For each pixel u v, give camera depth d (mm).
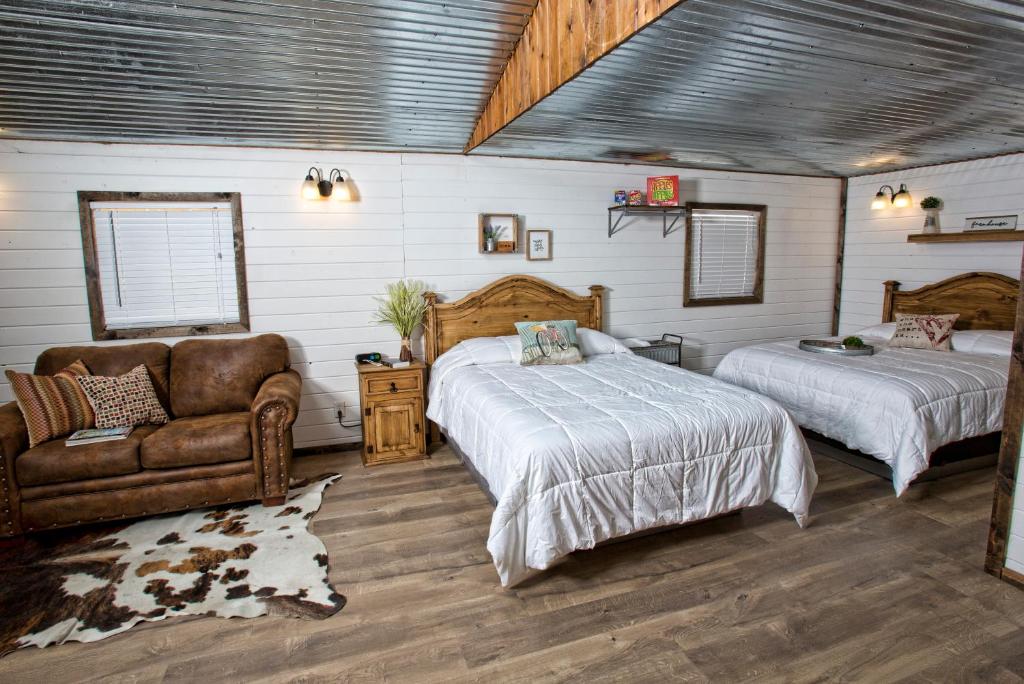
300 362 4211
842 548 2777
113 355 3623
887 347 4551
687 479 2678
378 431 3986
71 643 2146
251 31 2631
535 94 2877
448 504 3359
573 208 4812
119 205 3773
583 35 2465
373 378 3922
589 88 2963
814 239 5812
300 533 3004
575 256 4867
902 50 2539
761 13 2150
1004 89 3082
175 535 2984
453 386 3688
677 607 2330
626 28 2207
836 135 4039
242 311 4043
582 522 2471
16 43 2604
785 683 1910
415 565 2684
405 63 3037
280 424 3277
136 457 3033
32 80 2902
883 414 3342
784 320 5805
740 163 4996
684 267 5289
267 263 4066
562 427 2600
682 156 4660
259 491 3281
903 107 3400
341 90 3244
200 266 3977
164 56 2783
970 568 2590
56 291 3688
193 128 3566
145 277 3883
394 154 4273
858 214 5691
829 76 2867
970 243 4777
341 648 2109
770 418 2875
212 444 3145
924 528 2971
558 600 2393
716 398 3004
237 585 2521
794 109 3424
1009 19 2242
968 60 2668
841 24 2273
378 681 1941
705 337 5480
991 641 2102
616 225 4957
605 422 2660
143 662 2043
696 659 2023
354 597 2430
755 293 5648
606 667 1991
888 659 2014
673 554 2746
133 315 3887
